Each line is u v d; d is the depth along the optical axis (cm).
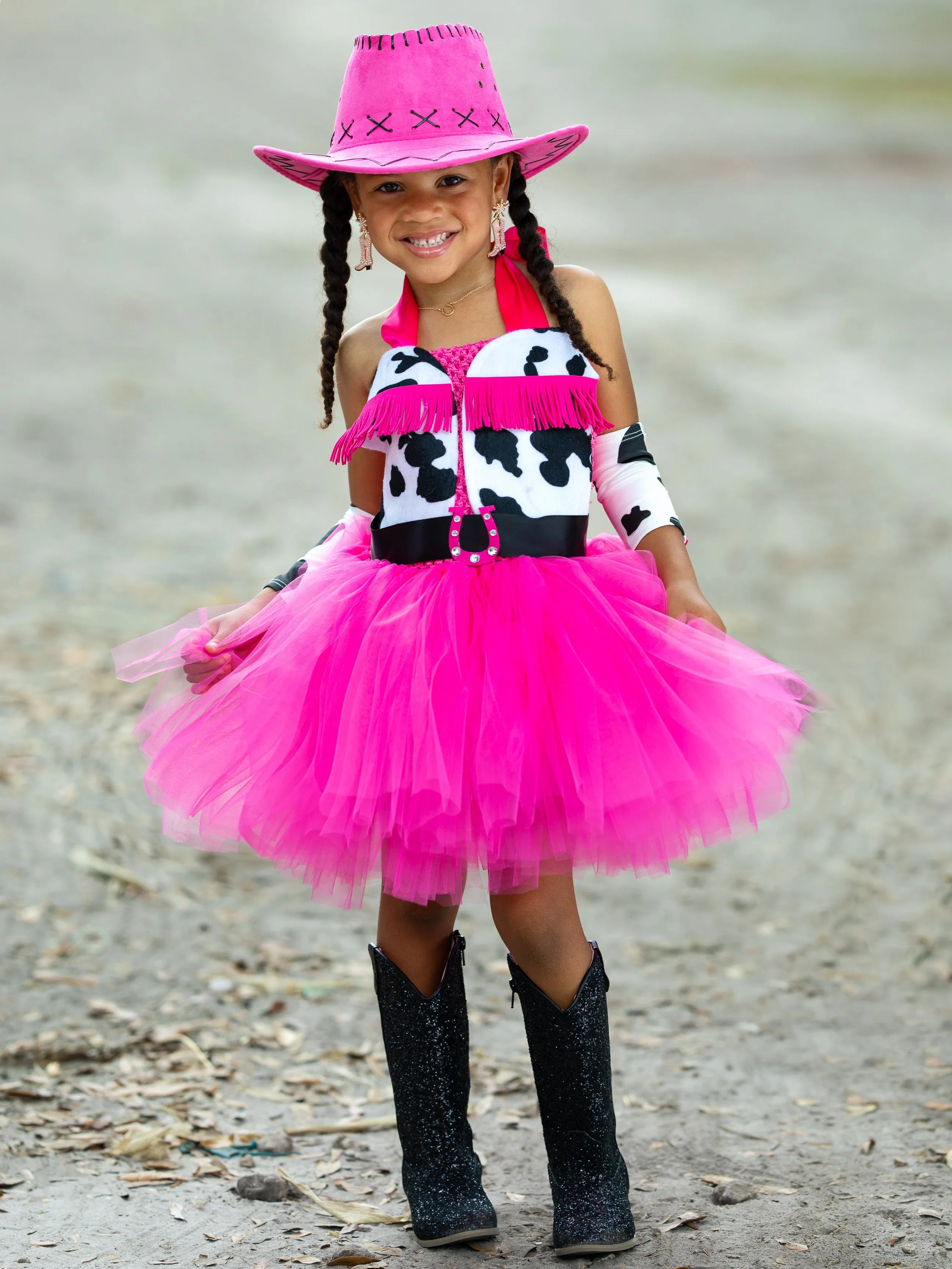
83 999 964
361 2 9619
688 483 2683
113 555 2020
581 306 707
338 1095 862
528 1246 687
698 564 2244
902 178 5850
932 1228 692
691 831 652
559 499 688
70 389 2969
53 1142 784
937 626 1988
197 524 2217
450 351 697
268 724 677
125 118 5934
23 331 3356
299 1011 973
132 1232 691
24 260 3950
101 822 1231
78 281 3828
